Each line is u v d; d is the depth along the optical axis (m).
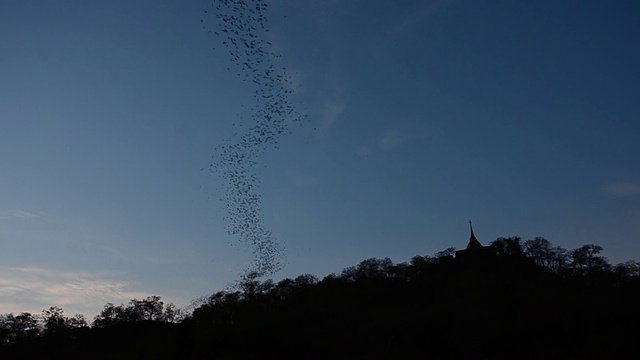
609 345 73.69
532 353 75.31
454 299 100.50
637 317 78.25
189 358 80.88
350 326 94.25
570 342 76.81
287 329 87.12
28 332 120.31
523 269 104.81
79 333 115.00
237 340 82.31
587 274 107.50
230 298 91.56
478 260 113.31
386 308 106.62
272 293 106.06
